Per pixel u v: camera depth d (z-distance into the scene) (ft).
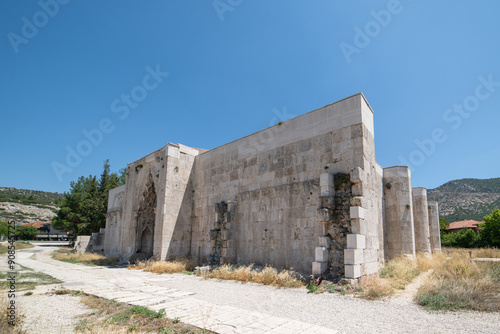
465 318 23.68
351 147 46.37
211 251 63.31
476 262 51.13
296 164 53.31
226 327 21.50
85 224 148.05
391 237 70.64
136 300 30.66
